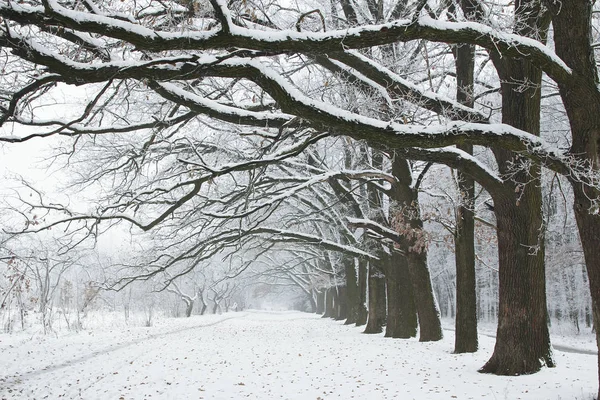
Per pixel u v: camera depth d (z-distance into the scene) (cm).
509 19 849
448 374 1073
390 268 2097
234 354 1638
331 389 965
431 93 1113
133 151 1401
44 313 2380
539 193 1061
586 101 737
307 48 632
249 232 1844
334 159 2412
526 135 796
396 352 1530
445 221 1538
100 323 3250
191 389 1002
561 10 725
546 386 889
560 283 3644
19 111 841
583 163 734
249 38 609
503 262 1070
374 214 2123
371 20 1205
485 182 1073
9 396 970
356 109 1237
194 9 689
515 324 1041
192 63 686
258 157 1209
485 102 1477
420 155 1062
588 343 2483
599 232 725
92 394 977
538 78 1068
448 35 654
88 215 1270
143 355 1631
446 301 5944
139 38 581
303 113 720
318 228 3102
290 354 1599
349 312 3462
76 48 782
